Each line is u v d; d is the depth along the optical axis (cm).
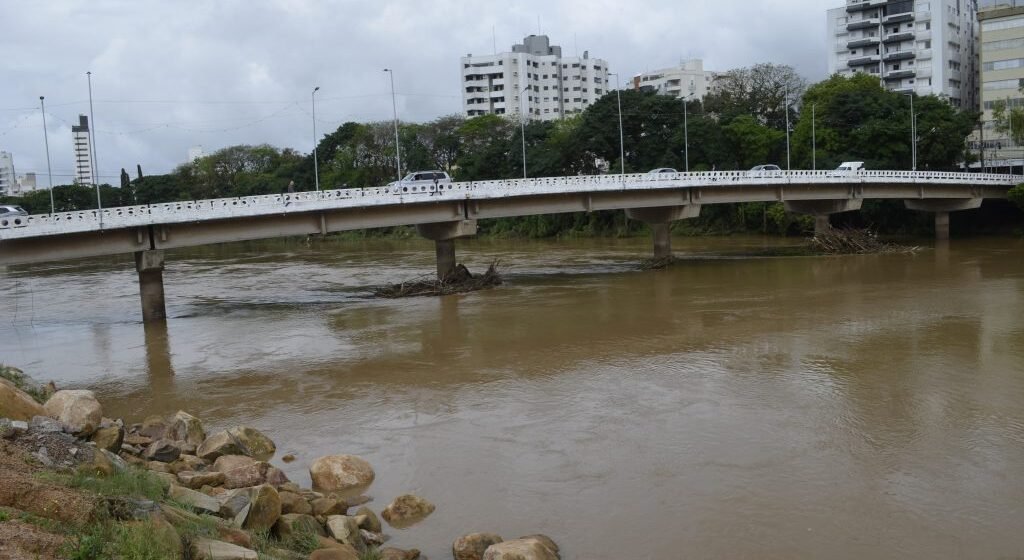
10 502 1009
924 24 10750
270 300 4766
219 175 13862
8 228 3488
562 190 5122
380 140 12456
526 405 2227
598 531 1405
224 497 1334
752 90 10550
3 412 1515
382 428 2077
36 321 4256
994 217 7450
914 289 4078
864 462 1689
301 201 4269
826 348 2772
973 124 7994
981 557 1276
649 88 9319
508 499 1561
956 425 1906
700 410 2098
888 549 1308
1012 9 9044
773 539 1352
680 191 5778
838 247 6228
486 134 11838
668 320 3469
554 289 4681
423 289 4775
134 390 2662
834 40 11644
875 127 7444
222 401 2456
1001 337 2833
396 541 1380
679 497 1539
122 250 3909
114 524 1018
